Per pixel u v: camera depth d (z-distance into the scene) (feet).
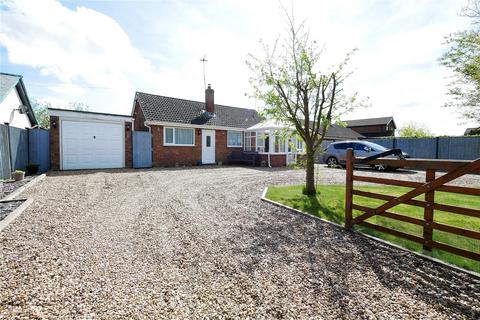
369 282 9.86
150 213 18.94
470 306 8.37
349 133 105.09
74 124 43.50
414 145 63.82
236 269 10.79
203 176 39.60
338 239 14.48
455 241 13.80
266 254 12.34
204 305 8.27
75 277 9.71
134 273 10.21
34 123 54.34
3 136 29.22
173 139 55.83
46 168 42.27
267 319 7.64
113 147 47.60
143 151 51.19
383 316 7.84
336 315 7.86
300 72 25.70
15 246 12.28
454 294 9.08
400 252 12.70
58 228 15.08
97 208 19.75
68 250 12.13
